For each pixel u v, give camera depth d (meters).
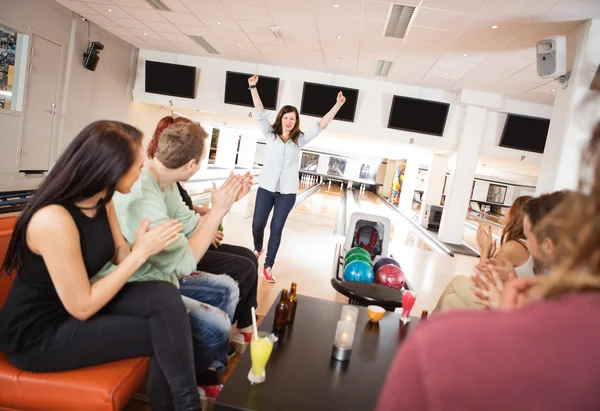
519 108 7.09
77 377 1.12
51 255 1.05
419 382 0.35
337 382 1.22
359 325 1.69
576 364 0.30
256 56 7.00
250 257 2.18
